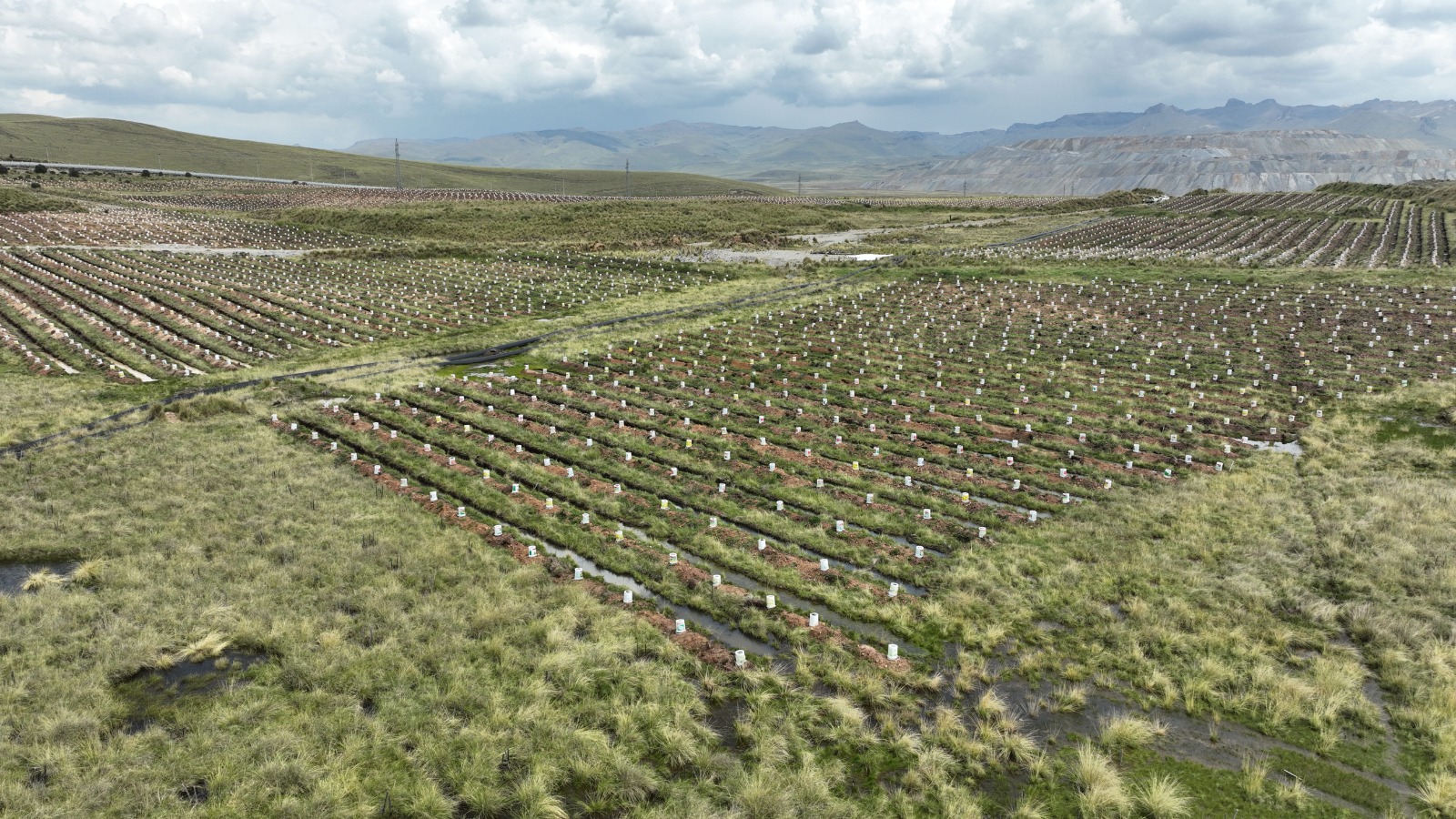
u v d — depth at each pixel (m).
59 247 85.75
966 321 55.50
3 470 28.95
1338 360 42.62
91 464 29.95
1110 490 28.23
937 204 177.50
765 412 37.78
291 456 31.56
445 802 14.34
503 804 14.52
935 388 41.31
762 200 170.75
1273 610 20.86
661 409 37.97
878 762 15.88
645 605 21.30
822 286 71.06
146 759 15.26
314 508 26.81
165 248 92.44
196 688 17.62
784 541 25.19
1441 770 15.07
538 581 22.27
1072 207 148.62
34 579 21.53
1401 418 34.12
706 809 14.34
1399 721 16.62
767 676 18.23
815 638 19.91
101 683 17.45
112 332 51.44
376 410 37.59
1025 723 17.00
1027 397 39.09
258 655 18.92
